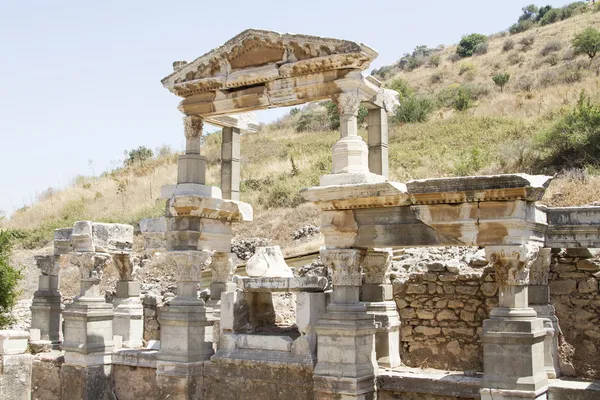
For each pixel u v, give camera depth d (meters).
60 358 14.16
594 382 9.43
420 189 9.25
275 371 10.84
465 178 8.86
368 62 10.75
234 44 11.69
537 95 38.34
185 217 12.15
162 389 11.80
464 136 33.31
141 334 15.80
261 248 12.31
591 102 31.23
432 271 12.31
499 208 8.84
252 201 30.00
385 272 11.78
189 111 12.30
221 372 11.47
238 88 11.91
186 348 11.69
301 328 10.68
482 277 11.75
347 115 10.57
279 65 11.29
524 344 8.52
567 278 11.01
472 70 54.38
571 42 50.00
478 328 11.70
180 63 12.63
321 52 10.83
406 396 10.02
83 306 13.58
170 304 11.97
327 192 10.08
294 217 26.44
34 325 16.70
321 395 10.02
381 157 11.78
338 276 10.17
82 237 14.05
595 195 17.72
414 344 12.32
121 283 15.89
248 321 11.85
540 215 9.67
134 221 30.48
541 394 8.64
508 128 32.38
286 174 33.19
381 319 11.53
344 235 10.16
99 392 13.46
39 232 33.84
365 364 10.07
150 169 43.22
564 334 10.89
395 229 9.76
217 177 35.56
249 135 48.34
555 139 25.66
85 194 40.62
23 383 14.33
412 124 39.66
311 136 43.38
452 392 9.58
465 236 9.10
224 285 13.53
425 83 56.84
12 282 20.31
